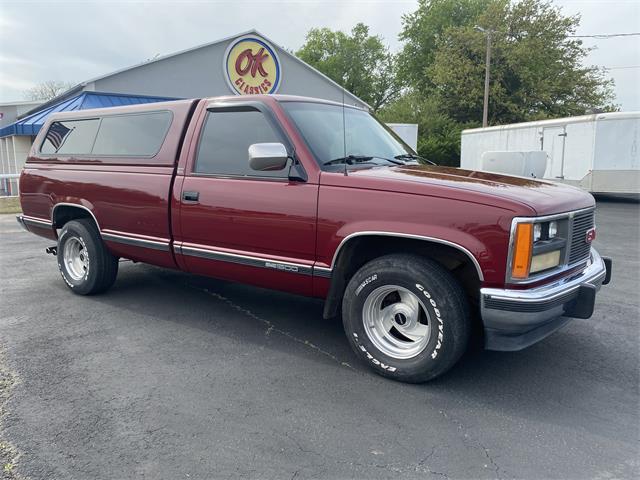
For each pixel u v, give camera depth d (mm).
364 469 2600
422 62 49594
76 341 4262
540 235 3211
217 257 4258
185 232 4438
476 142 20422
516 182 3695
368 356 3621
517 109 36000
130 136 4992
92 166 5215
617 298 5539
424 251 3562
